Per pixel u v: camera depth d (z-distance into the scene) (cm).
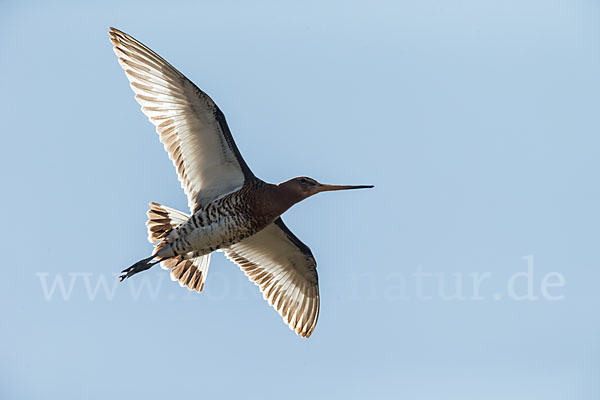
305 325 1695
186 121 1466
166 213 1516
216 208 1470
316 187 1510
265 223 1504
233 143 1463
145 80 1463
